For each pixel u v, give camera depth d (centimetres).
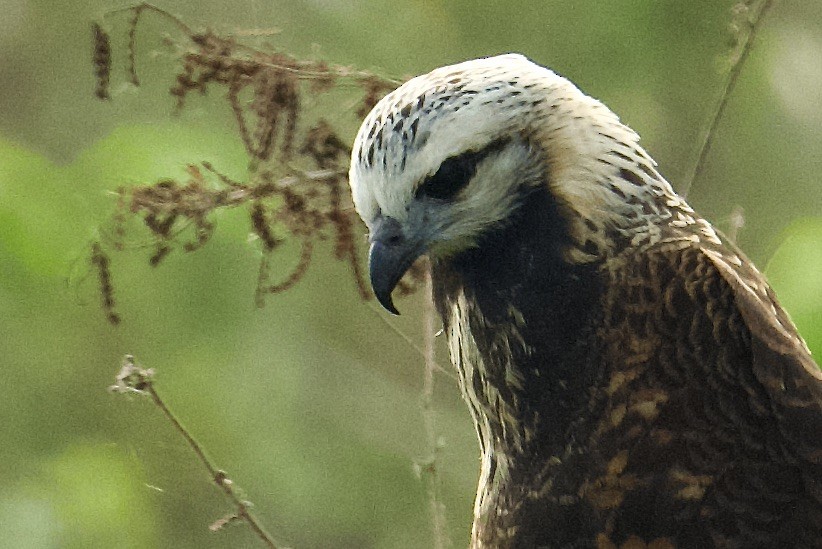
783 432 792
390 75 1166
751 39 1025
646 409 823
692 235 850
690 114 1352
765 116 1389
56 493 1318
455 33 1373
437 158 855
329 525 1404
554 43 1357
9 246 1206
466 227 863
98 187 1190
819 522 792
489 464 893
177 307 1299
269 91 955
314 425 1410
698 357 817
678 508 813
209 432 1358
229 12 1340
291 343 1385
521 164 854
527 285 856
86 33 1462
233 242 1243
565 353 845
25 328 1261
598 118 862
